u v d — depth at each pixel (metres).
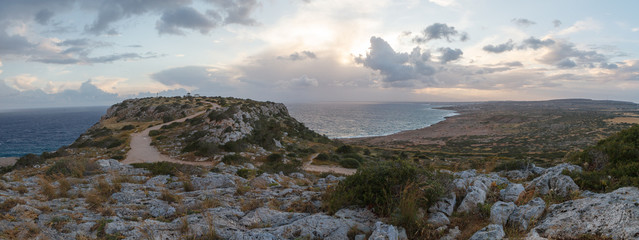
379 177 7.27
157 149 47.56
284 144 58.88
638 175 7.69
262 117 81.88
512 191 7.62
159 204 7.99
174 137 55.00
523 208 6.00
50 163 37.09
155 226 5.97
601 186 7.51
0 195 7.64
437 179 7.25
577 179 7.89
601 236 4.52
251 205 7.78
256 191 10.54
